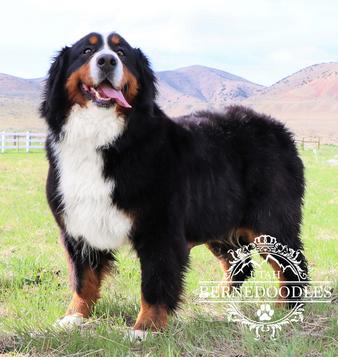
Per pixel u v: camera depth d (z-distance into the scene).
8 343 2.27
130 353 2.15
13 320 2.51
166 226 2.38
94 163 2.37
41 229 4.39
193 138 2.57
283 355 2.09
